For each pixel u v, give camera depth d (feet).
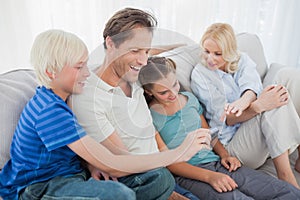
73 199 2.94
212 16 6.79
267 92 4.50
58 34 3.18
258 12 7.19
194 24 6.57
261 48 5.93
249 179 4.08
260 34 7.45
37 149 3.21
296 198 3.76
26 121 3.23
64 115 3.06
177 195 3.66
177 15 6.34
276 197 3.84
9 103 3.58
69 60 3.07
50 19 5.43
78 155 3.39
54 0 5.39
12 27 5.14
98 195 2.90
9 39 5.17
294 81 4.89
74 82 3.15
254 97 4.77
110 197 2.89
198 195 4.00
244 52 5.57
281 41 7.54
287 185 3.91
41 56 3.13
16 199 3.23
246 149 4.55
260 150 4.53
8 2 5.01
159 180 3.29
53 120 3.06
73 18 5.56
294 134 4.37
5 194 3.26
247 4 6.98
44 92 3.27
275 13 7.32
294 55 7.73
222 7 6.82
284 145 4.33
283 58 7.72
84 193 2.96
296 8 7.33
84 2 5.55
